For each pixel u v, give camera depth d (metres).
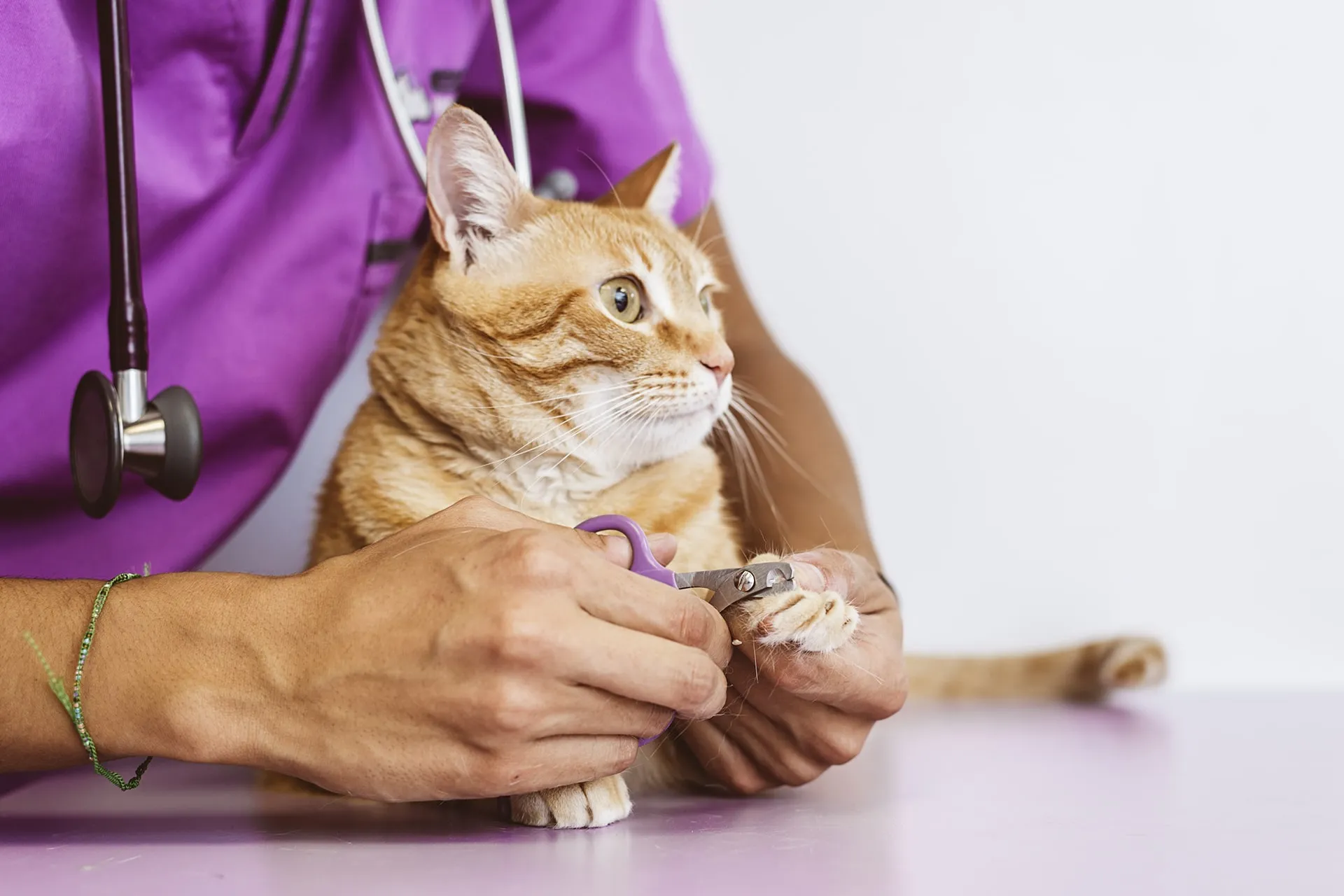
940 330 2.39
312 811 1.14
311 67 1.48
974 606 2.42
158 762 1.81
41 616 0.97
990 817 1.03
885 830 0.97
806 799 1.16
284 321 1.53
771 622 0.95
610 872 0.81
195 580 0.97
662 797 1.20
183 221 1.44
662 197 1.67
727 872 0.80
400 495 1.31
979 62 2.38
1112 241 2.41
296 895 0.74
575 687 0.85
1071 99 2.39
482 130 1.38
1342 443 2.43
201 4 1.36
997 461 2.41
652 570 0.97
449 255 1.36
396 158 1.59
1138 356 2.42
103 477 1.02
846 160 2.37
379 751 0.87
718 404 1.41
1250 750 1.48
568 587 0.85
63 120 1.28
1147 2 2.38
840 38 2.35
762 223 2.36
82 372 1.39
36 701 0.94
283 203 1.53
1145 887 0.75
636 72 1.80
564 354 1.34
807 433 1.61
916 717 1.91
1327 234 2.41
